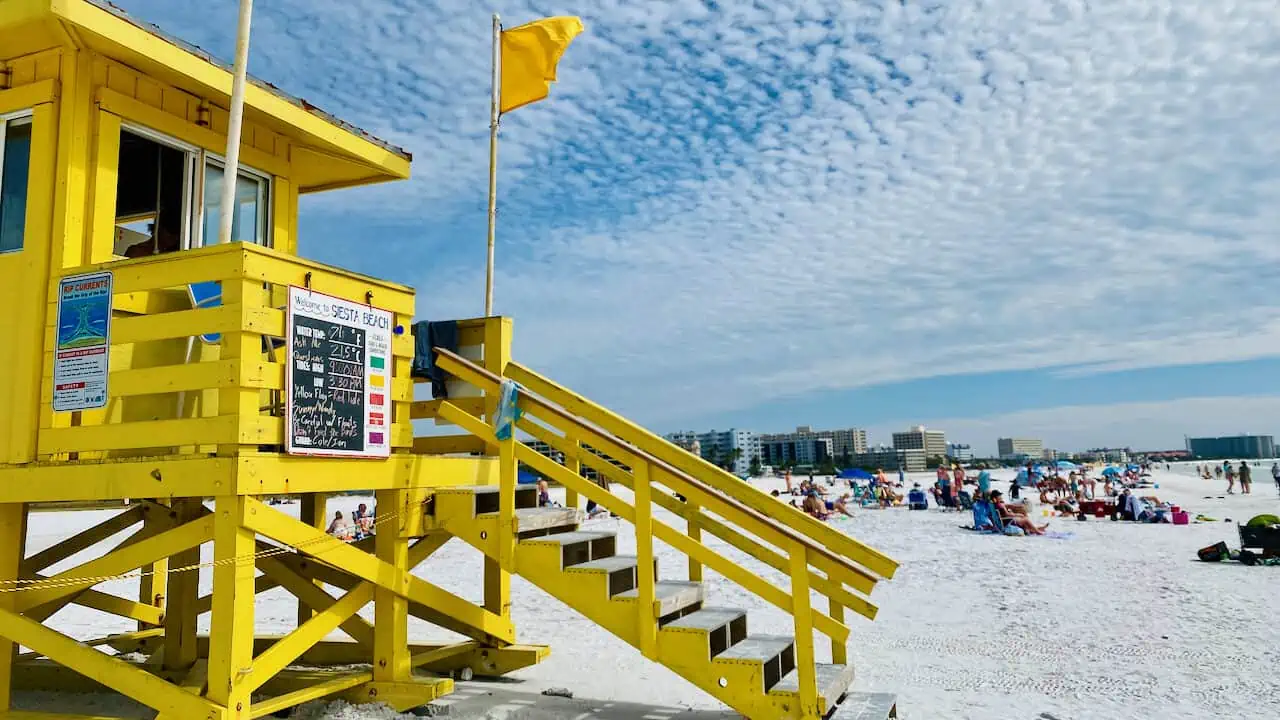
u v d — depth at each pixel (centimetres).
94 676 498
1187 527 2064
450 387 682
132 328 503
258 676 481
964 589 1220
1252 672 734
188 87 614
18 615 527
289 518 506
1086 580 1276
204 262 486
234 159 529
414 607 718
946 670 748
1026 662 779
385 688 595
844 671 561
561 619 1030
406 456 597
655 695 649
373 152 750
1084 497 3278
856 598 559
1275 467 3944
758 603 1133
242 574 472
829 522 2442
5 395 537
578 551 598
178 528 499
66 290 528
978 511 2100
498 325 663
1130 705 635
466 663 708
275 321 495
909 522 2394
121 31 538
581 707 614
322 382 523
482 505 632
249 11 546
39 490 520
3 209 566
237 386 471
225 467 467
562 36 923
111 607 754
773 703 505
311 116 690
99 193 555
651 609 534
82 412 544
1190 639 870
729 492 594
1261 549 1512
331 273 537
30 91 552
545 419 576
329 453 524
